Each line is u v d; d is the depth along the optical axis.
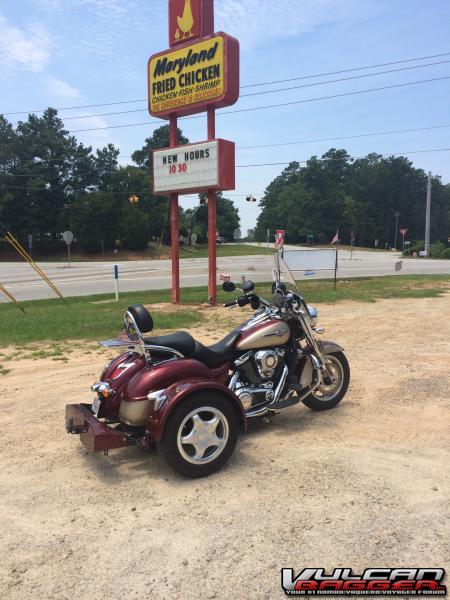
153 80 14.86
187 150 14.30
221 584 2.85
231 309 13.96
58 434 5.12
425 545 3.16
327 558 3.05
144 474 4.23
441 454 4.48
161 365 4.29
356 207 117.69
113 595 2.78
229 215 106.19
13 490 3.98
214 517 3.52
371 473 4.12
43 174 67.00
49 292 21.55
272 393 4.90
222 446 4.19
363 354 8.28
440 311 12.97
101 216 67.88
